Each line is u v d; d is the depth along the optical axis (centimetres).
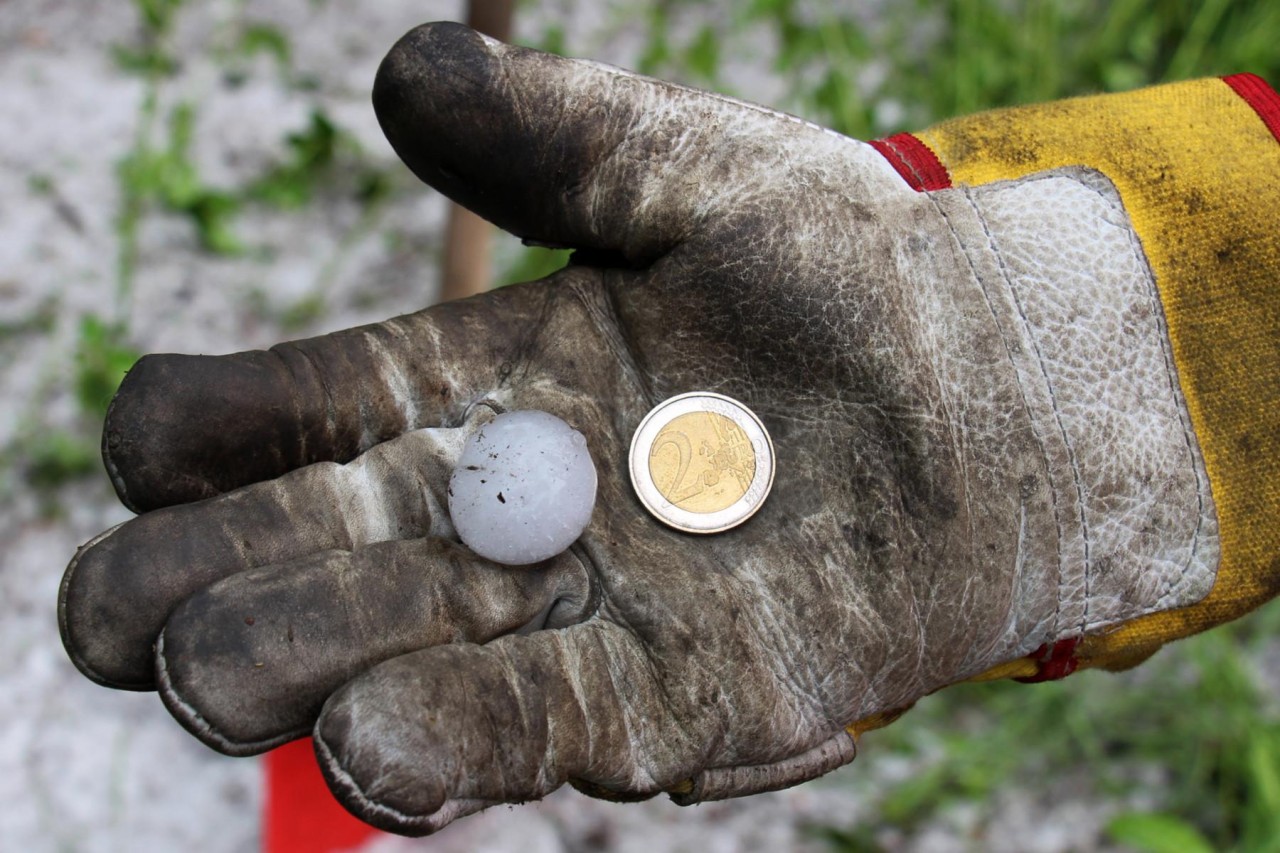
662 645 36
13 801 53
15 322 60
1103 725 59
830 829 56
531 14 71
